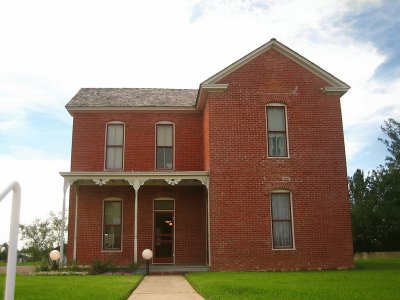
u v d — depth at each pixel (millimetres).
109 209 20469
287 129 18500
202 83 18375
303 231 17781
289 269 17406
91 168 20578
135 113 21266
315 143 18469
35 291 10336
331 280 12969
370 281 12625
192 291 11297
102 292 10133
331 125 18656
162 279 15039
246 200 17797
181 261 20016
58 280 13508
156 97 22375
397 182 28016
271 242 17562
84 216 20125
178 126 21344
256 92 18656
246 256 17406
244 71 18781
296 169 18203
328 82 18969
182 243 20188
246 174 17984
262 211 17766
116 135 21125
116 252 19891
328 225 17891
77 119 21016
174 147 21109
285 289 10664
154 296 10242
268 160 18172
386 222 32312
